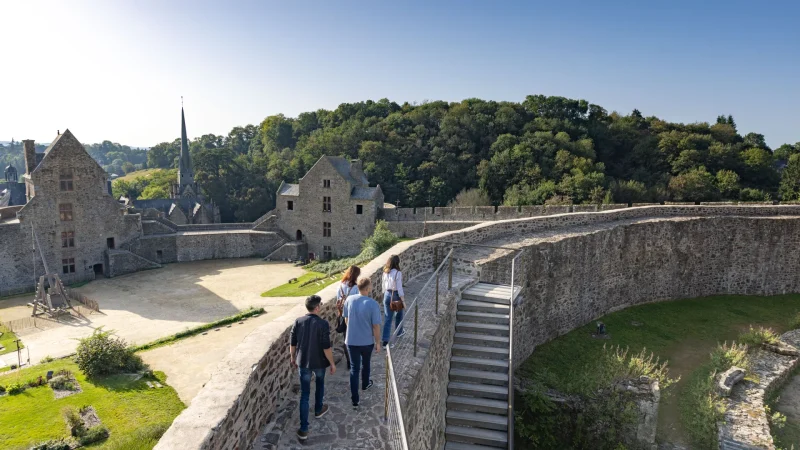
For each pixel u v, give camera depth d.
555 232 20.80
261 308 32.22
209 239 50.91
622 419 13.84
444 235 15.84
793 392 17.09
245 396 5.66
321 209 50.34
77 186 43.09
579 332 20.38
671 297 24.98
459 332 11.72
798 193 53.41
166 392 21.00
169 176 100.19
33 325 31.23
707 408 14.27
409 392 7.36
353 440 6.34
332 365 6.68
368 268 10.87
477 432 10.02
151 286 40.44
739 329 21.73
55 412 19.20
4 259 39.78
